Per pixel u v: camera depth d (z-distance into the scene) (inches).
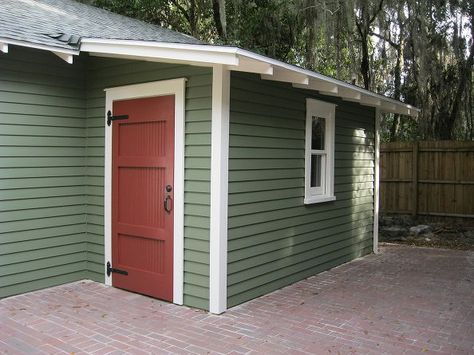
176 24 525.7
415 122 483.8
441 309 180.1
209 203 169.8
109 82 201.0
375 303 186.9
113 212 200.5
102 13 317.7
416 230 350.3
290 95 209.2
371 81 418.3
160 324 158.1
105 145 203.2
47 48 171.8
